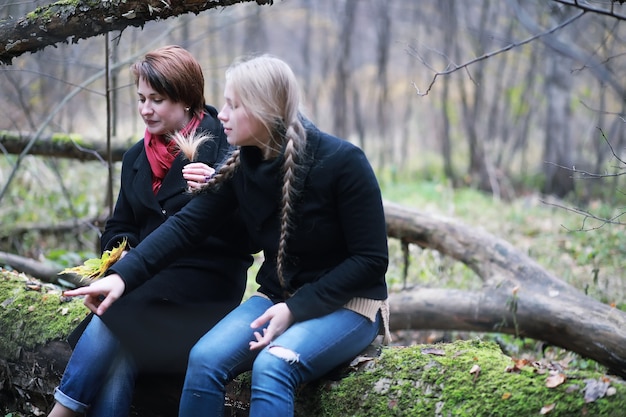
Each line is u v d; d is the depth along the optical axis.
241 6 11.23
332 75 12.83
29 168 6.78
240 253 2.87
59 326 3.05
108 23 3.08
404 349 2.63
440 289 4.52
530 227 7.24
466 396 2.38
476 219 7.75
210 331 2.51
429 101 13.58
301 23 14.36
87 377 2.57
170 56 2.81
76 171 7.60
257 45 11.62
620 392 2.21
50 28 3.11
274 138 2.43
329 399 2.54
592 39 11.20
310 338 2.41
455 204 8.67
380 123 11.56
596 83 11.88
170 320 2.66
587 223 7.04
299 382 2.43
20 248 5.86
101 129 8.27
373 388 2.50
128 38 8.05
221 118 2.46
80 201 6.61
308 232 2.47
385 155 12.25
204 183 2.61
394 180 10.44
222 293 2.79
